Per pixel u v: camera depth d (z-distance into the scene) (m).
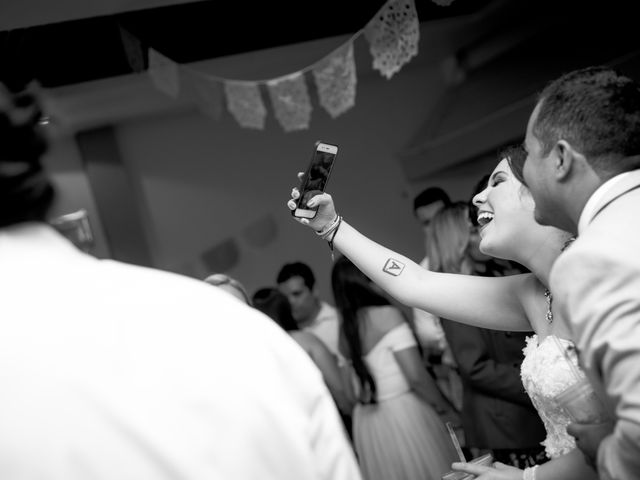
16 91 0.89
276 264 7.44
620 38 6.59
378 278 1.80
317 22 4.95
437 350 3.77
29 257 0.82
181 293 0.85
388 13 3.05
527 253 1.54
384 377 3.25
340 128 7.60
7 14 3.73
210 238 7.34
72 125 6.68
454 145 7.17
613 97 1.12
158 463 0.77
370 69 7.34
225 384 0.80
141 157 7.24
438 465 3.17
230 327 0.84
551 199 1.19
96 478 0.75
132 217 7.01
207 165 7.37
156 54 4.08
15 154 0.83
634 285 0.95
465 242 2.97
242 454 0.79
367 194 7.63
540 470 1.37
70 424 0.76
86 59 4.56
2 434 0.75
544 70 6.96
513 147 1.53
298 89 4.07
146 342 0.80
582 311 0.99
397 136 7.67
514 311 1.69
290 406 0.83
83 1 3.83
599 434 1.15
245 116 4.31
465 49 7.36
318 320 4.57
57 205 0.87
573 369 1.41
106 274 0.84
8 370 0.76
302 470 0.81
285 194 7.48
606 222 1.04
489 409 2.85
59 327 0.78
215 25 4.84
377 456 3.27
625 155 1.11
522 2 6.37
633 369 0.92
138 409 0.77
